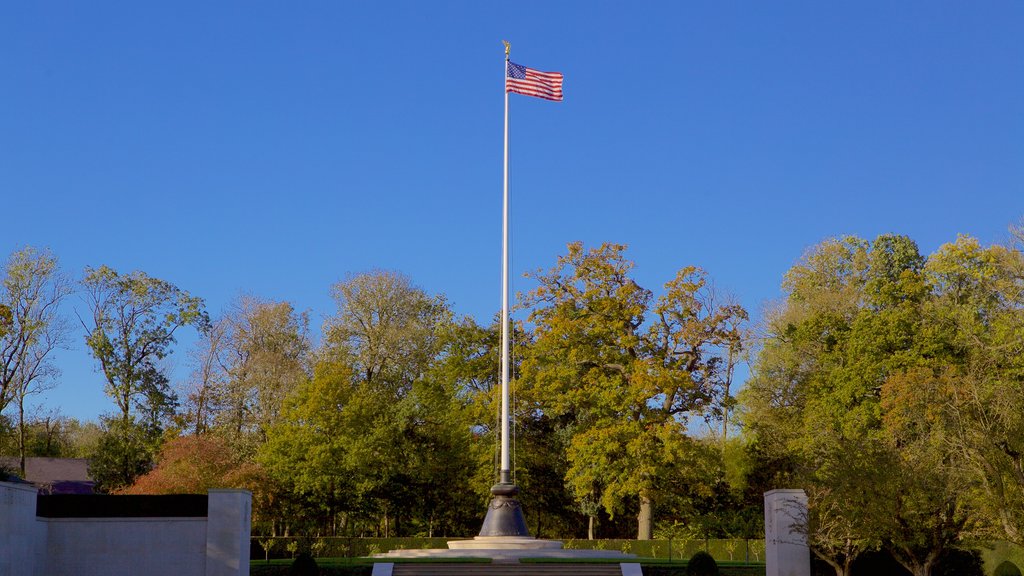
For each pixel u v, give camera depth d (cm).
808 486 3656
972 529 3441
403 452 6525
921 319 5788
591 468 5644
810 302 6531
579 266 5950
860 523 3394
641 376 5478
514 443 6250
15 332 6088
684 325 5719
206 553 3656
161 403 6556
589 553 4328
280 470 6053
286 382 6681
